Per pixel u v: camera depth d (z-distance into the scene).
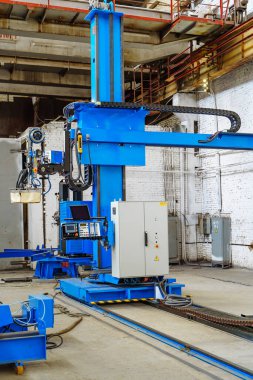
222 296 9.57
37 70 19.03
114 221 8.81
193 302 8.75
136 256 8.77
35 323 5.39
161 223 8.96
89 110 9.16
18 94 19.88
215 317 6.96
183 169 16.77
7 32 13.23
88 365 5.27
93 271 9.32
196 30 13.87
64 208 11.80
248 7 13.53
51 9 12.43
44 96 20.28
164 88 17.52
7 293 10.40
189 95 16.56
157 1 16.58
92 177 9.55
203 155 16.45
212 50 14.17
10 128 20.89
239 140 10.05
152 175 16.55
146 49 15.41
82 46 15.90
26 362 5.40
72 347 6.01
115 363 5.33
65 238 8.74
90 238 8.86
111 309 8.45
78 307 8.74
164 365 5.23
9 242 15.95
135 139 9.32
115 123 9.30
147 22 13.41
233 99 14.71
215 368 5.09
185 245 16.61
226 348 5.89
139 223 8.81
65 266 12.51
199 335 6.55
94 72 9.75
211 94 15.62
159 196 16.59
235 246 14.81
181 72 16.30
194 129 16.53
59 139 15.62
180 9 14.71
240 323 6.47
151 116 18.66
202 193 16.72
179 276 13.02
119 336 6.56
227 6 13.66
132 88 20.52
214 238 15.23
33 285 11.77
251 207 14.12
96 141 9.12
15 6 12.31
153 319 7.60
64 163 9.32
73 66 17.66
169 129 16.81
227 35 13.52
